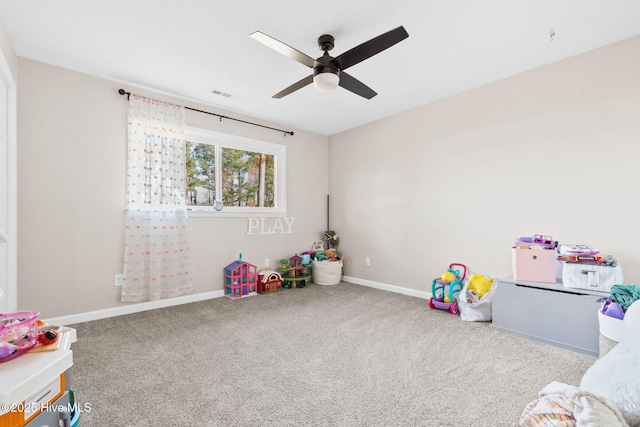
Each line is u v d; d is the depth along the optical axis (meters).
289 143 4.25
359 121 4.07
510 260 2.81
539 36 2.15
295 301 3.36
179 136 3.19
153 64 2.54
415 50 2.33
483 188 2.98
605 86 2.29
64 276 2.59
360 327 2.55
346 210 4.46
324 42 2.12
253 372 1.80
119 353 2.04
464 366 1.87
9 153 2.22
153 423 1.35
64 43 2.23
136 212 2.91
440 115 3.32
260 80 2.84
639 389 1.11
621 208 2.23
